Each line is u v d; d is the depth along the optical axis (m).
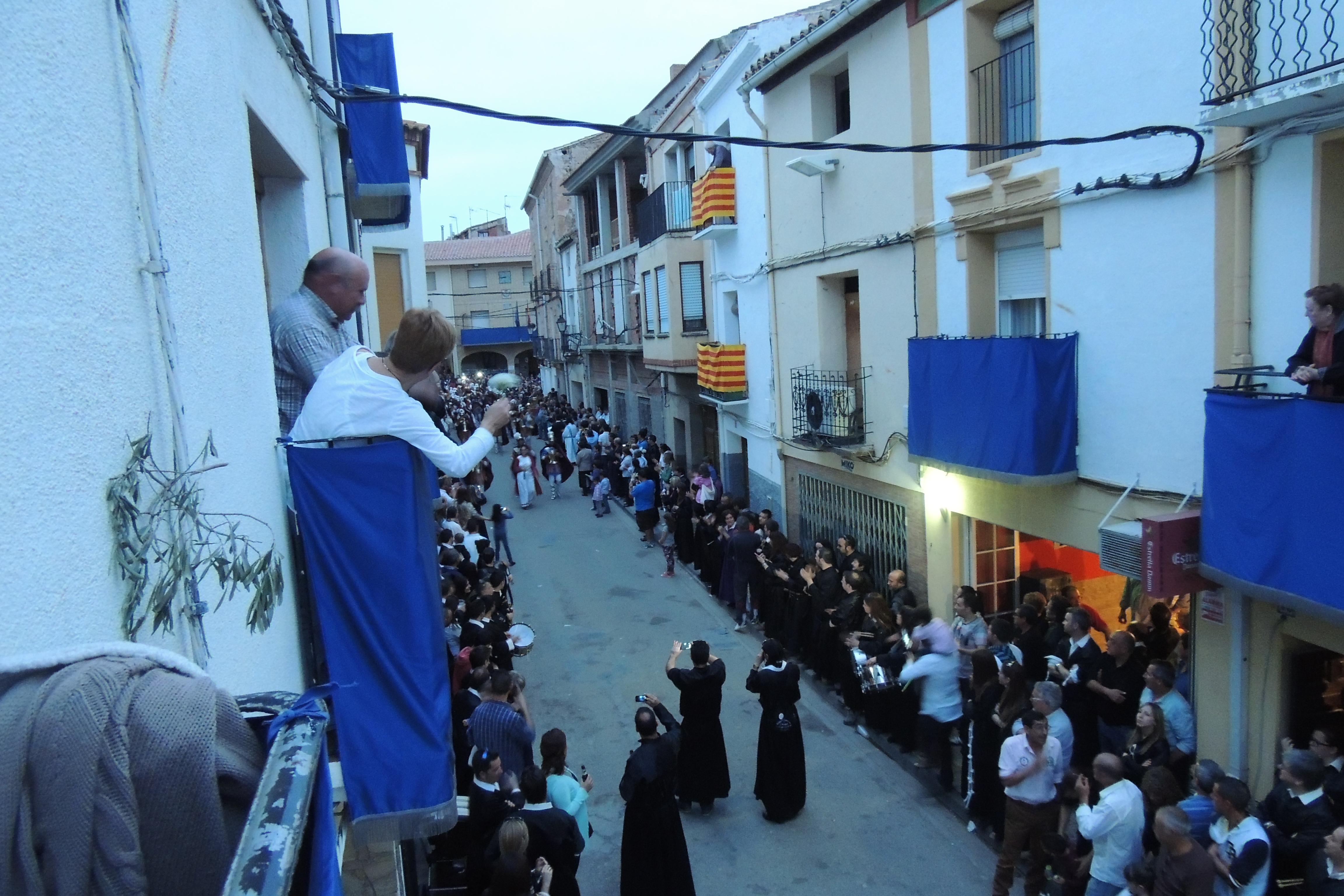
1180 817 5.56
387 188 7.71
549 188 41.59
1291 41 6.11
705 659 8.80
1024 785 6.85
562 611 15.23
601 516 22.17
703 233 17.44
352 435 3.53
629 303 27.70
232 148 3.65
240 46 3.99
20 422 1.64
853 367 13.62
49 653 1.31
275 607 3.28
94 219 2.08
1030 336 8.86
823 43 12.49
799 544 15.27
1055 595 9.45
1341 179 6.09
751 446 17.30
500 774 6.55
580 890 7.82
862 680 9.71
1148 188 7.35
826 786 9.20
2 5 1.70
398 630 3.59
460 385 47.47
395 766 3.55
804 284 14.00
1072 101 8.16
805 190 13.62
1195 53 6.88
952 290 10.23
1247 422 6.00
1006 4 9.28
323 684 3.63
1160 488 7.59
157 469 2.28
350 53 7.77
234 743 1.38
